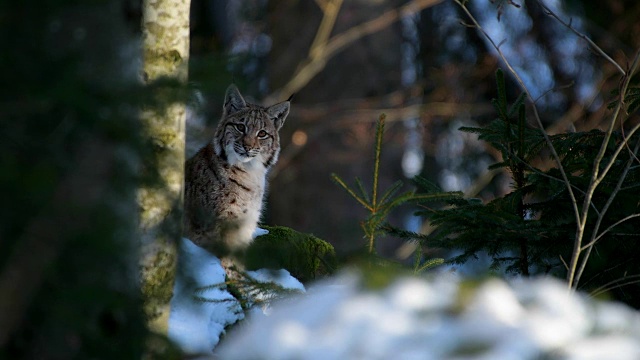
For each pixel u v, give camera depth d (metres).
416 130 29.69
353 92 28.89
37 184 5.78
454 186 31.23
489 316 5.00
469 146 30.39
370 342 4.89
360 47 29.17
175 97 6.87
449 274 10.22
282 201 28.08
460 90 30.05
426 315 5.11
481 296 5.20
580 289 11.40
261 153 15.48
